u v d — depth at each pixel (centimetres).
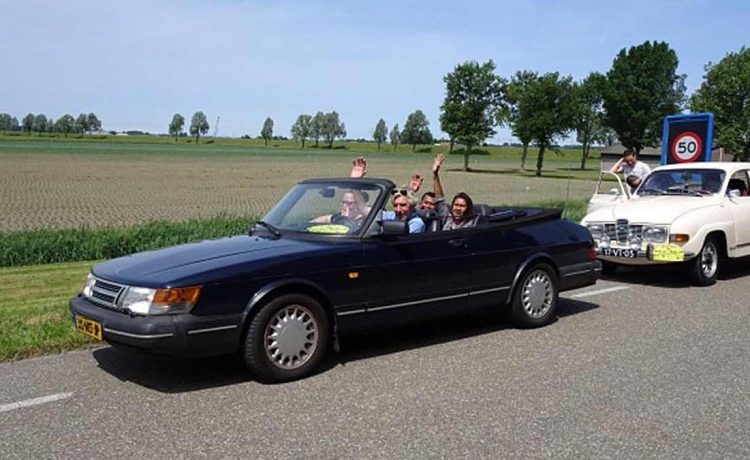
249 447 425
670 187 1124
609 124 7381
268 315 545
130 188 3938
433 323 759
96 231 1432
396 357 625
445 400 509
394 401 508
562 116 6869
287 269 559
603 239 1027
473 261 680
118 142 16125
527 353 636
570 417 475
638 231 994
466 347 658
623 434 446
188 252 588
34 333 652
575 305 855
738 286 991
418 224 715
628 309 830
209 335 520
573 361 609
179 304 511
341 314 591
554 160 11919
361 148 17250
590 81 7788
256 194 3600
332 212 652
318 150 14725
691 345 662
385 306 618
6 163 6456
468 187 4597
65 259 1318
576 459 409
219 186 4222
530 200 3297
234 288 531
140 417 475
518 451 420
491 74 7581
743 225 1041
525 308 727
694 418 475
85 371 577
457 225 746
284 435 445
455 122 7612
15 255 1269
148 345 502
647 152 7456
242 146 16700
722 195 1054
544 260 741
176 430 452
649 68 6988
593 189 4378
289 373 554
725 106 2861
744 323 755
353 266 596
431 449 423
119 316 519
